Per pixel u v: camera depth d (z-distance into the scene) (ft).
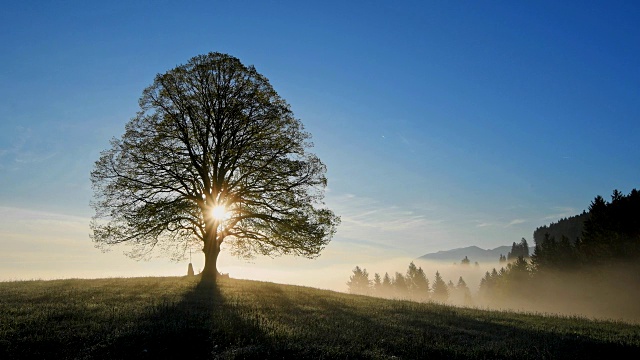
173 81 90.79
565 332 49.42
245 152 91.66
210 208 91.09
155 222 86.58
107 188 88.43
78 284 77.41
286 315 48.39
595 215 208.13
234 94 91.81
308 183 94.48
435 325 49.32
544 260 301.84
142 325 38.78
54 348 33.17
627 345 41.50
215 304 53.67
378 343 36.81
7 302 51.11
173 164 89.04
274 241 94.48
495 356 34.88
